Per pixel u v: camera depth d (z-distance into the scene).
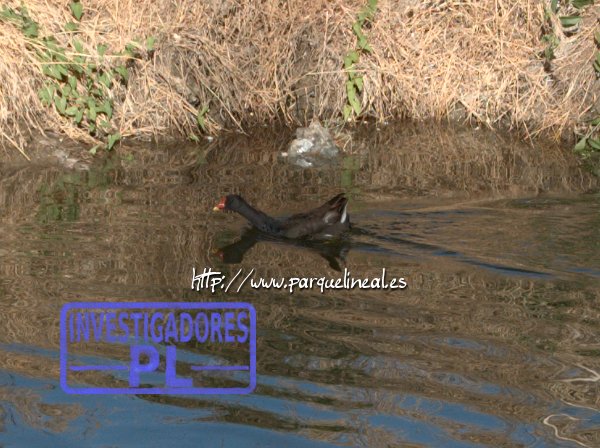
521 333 9.89
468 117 18.34
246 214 13.07
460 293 10.86
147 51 17.64
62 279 11.15
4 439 8.07
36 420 8.36
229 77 18.14
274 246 12.48
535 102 18.25
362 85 18.23
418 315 10.32
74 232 12.70
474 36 18.81
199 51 17.92
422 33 18.88
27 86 16.61
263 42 18.55
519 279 11.20
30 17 17.31
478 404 8.55
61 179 14.95
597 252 11.99
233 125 17.84
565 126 17.78
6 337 9.74
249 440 8.05
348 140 17.20
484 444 7.96
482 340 9.74
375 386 8.85
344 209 12.94
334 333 9.88
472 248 12.20
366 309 10.49
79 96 16.92
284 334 9.88
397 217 13.41
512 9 18.75
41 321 10.11
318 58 18.44
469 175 15.42
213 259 11.94
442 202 14.07
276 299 10.80
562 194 14.41
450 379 8.98
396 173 15.51
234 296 10.80
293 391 8.77
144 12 18.17
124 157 16.11
